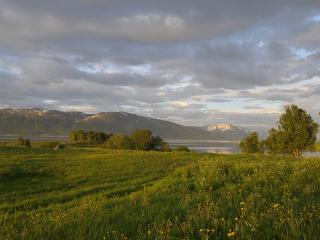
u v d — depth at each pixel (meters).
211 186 13.61
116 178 23.50
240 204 9.10
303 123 54.31
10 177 23.91
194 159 33.59
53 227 8.52
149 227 7.93
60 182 22.38
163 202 10.95
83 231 7.82
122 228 7.87
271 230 7.02
